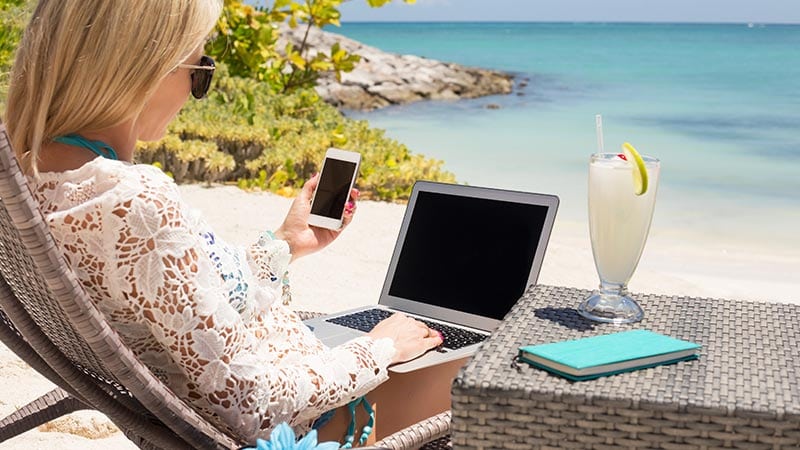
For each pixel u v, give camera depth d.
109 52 1.74
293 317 2.16
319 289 4.95
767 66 29.55
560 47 45.56
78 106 1.77
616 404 1.57
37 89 1.77
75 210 1.69
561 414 1.59
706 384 1.64
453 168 12.93
